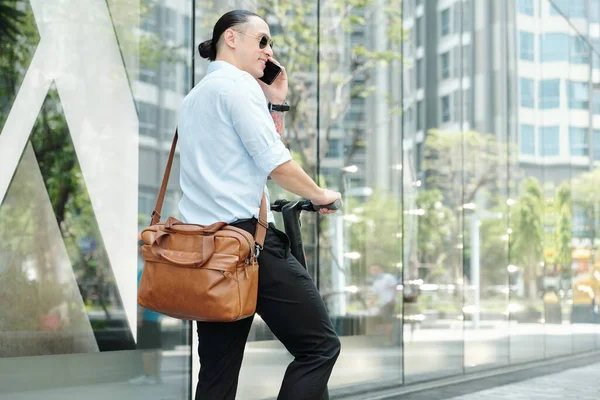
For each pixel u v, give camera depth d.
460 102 8.83
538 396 7.09
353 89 7.05
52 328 4.49
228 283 2.76
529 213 10.65
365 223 7.11
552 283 11.32
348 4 7.03
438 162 8.30
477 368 8.96
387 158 7.43
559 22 11.73
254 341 5.94
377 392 7.19
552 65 11.50
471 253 8.93
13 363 4.32
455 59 8.74
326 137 6.75
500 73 9.88
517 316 10.11
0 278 4.28
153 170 5.07
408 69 7.79
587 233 12.73
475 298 8.99
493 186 9.59
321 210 3.02
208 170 2.92
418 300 7.86
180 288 2.80
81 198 4.64
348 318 6.90
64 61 4.59
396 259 7.48
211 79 2.95
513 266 10.05
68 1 4.62
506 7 10.11
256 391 5.95
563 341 11.59
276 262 2.92
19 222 4.36
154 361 5.02
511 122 10.17
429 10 8.22
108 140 4.80
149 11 5.07
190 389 5.25
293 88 6.46
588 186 12.77
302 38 6.55
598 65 13.30
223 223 2.81
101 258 4.74
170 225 2.89
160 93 5.13
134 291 4.93
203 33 5.47
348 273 6.90
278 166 2.84
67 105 4.59
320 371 2.94
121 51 4.89
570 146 12.09
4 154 4.30
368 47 7.23
